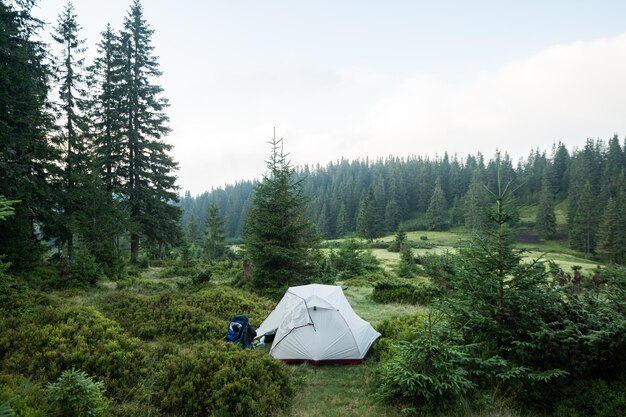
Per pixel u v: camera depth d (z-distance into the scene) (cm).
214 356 673
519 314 598
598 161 10850
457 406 546
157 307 1105
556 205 10312
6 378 464
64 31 2325
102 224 1912
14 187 1488
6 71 1545
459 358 586
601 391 495
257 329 1025
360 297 1745
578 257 6191
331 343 825
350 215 12094
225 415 540
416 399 588
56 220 1858
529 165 13575
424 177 13262
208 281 1702
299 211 1520
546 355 561
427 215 10775
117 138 2725
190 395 576
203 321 1007
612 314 538
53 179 1991
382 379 638
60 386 423
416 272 2873
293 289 991
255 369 648
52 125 1903
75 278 1503
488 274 612
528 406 543
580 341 543
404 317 1027
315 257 1543
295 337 842
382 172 16200
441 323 655
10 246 1406
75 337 684
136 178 2856
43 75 1945
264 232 1472
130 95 2844
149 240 2903
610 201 5950
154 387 600
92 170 2108
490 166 11694
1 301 897
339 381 726
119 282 1595
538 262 598
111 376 615
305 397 650
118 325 827
